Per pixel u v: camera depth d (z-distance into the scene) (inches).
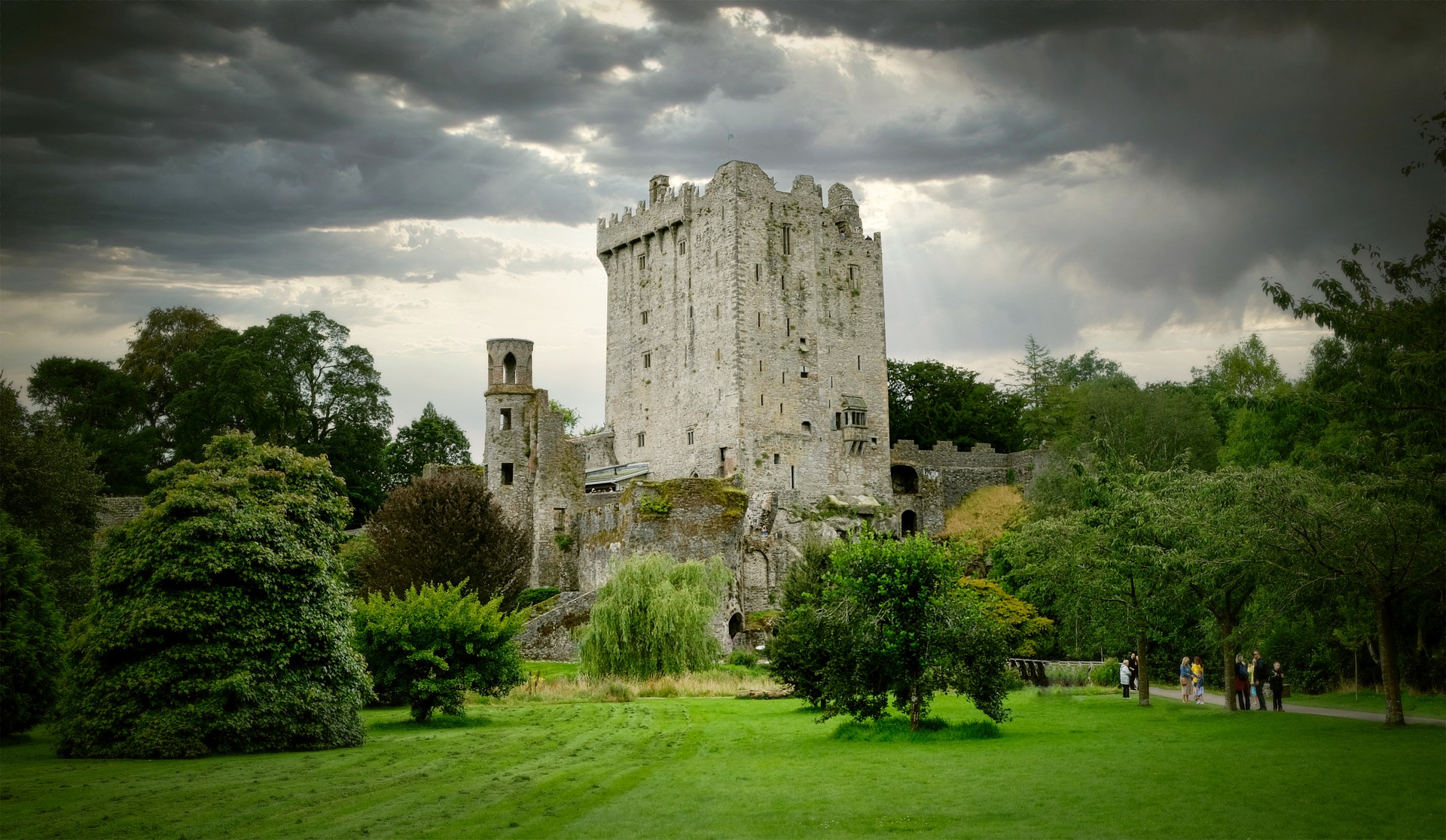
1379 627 1396.4
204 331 4357.8
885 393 4382.4
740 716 1804.9
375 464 4124.0
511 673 1822.1
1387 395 1470.2
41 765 1277.1
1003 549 3240.7
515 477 3639.3
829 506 4077.3
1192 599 1764.3
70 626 1598.2
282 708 1403.8
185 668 1378.0
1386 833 858.8
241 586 1425.9
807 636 1737.2
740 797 1058.1
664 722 1722.4
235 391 3688.5
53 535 2096.5
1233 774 1082.1
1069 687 2317.9
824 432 4195.4
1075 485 3430.1
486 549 2807.6
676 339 4303.6
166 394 4178.2
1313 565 1427.2
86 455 2368.4
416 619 1771.7
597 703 2065.7
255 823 985.5
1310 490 1454.2
